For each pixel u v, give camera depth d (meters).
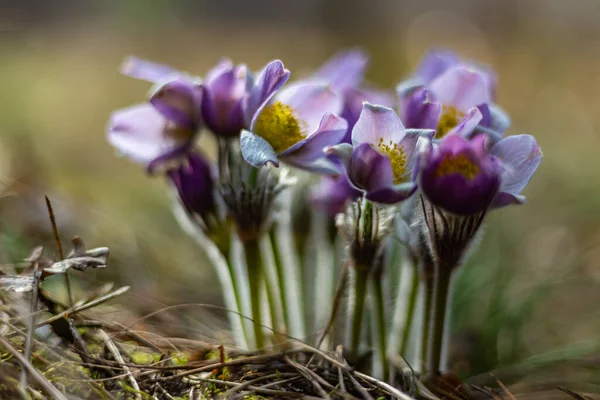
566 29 2.47
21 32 2.27
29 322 0.63
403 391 0.66
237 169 0.67
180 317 0.74
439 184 0.60
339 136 0.64
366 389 0.64
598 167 1.12
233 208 0.67
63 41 2.46
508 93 1.83
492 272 0.78
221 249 0.68
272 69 0.64
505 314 0.75
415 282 0.67
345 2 2.56
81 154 1.24
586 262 0.83
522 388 0.69
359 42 2.20
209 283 0.81
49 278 0.74
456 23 2.54
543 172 1.15
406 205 0.66
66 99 1.64
